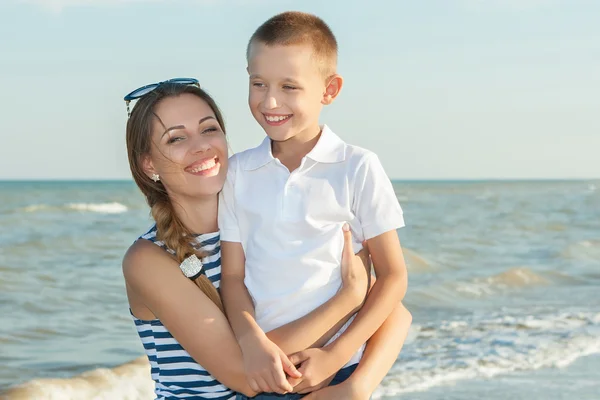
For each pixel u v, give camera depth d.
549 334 9.88
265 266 3.06
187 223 3.16
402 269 3.12
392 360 3.06
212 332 2.93
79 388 7.68
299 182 3.11
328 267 3.04
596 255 19.92
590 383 7.61
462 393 7.31
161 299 2.96
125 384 7.96
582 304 12.52
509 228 28.58
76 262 17.61
